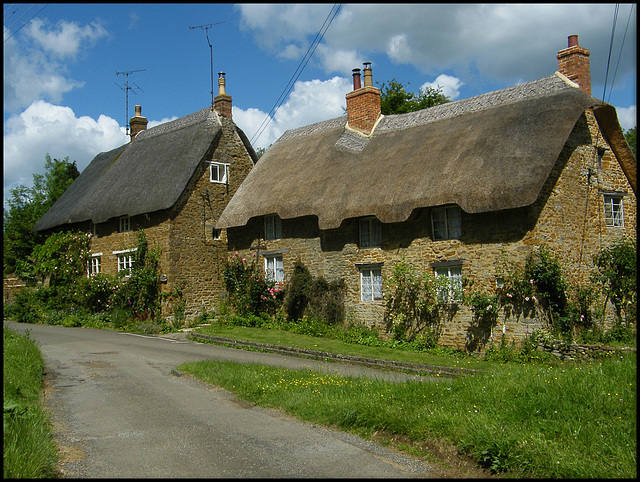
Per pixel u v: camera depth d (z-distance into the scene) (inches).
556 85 633.0
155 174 922.7
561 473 220.1
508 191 530.9
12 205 1676.9
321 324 712.4
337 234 727.7
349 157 761.6
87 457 254.2
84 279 947.3
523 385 314.5
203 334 717.9
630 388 294.2
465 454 251.1
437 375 453.4
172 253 864.9
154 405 355.6
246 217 810.8
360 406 308.7
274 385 382.0
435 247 618.5
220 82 991.0
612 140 657.6
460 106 718.5
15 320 1023.0
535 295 536.7
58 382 427.5
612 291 605.3
